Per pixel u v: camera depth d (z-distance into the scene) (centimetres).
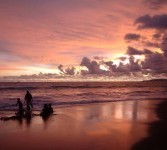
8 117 1998
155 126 1702
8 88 7412
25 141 1298
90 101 3641
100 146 1202
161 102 3481
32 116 2111
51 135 1429
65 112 2378
